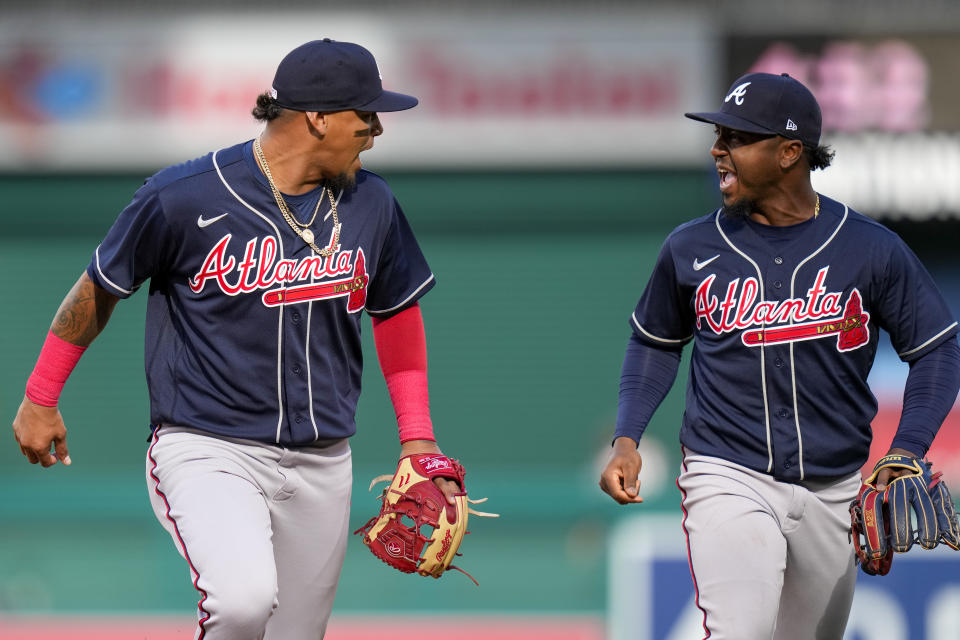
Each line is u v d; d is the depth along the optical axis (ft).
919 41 169.37
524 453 184.44
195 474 44.34
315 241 45.57
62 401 182.70
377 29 174.91
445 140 176.45
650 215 181.98
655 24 173.68
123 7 175.11
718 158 48.60
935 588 91.81
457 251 183.83
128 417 183.11
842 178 170.09
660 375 51.75
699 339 49.34
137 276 45.60
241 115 176.76
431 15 174.70
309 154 45.09
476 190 182.29
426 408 50.29
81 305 45.98
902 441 47.32
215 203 44.73
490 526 166.40
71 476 181.16
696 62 173.68
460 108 176.24
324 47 44.98
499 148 176.76
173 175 44.93
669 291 50.39
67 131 177.27
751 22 171.94
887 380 169.07
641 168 178.81
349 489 48.65
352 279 46.34
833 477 48.73
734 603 46.21
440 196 182.39
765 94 47.21
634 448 49.96
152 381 46.34
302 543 47.52
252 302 45.06
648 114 175.42
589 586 164.35
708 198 180.65
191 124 176.86
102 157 177.88
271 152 45.42
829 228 48.21
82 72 176.35
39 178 180.75
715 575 46.78
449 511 47.55
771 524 47.50
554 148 176.76
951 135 169.58
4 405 181.88
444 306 184.24
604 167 178.91
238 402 45.39
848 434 48.44
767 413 47.93
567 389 184.65
